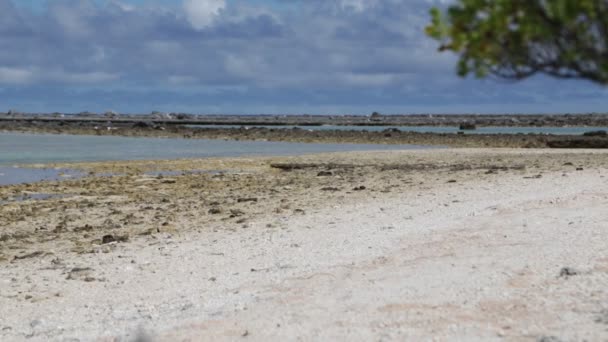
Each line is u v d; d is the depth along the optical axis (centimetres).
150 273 1576
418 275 1361
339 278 1388
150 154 6412
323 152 6675
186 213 2600
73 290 1450
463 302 1155
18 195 3275
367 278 1368
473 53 555
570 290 1184
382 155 5675
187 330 1097
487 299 1163
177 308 1255
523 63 564
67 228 2334
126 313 1248
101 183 3769
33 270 1669
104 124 15712
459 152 5972
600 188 2702
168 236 2083
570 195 2480
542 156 5394
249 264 1609
